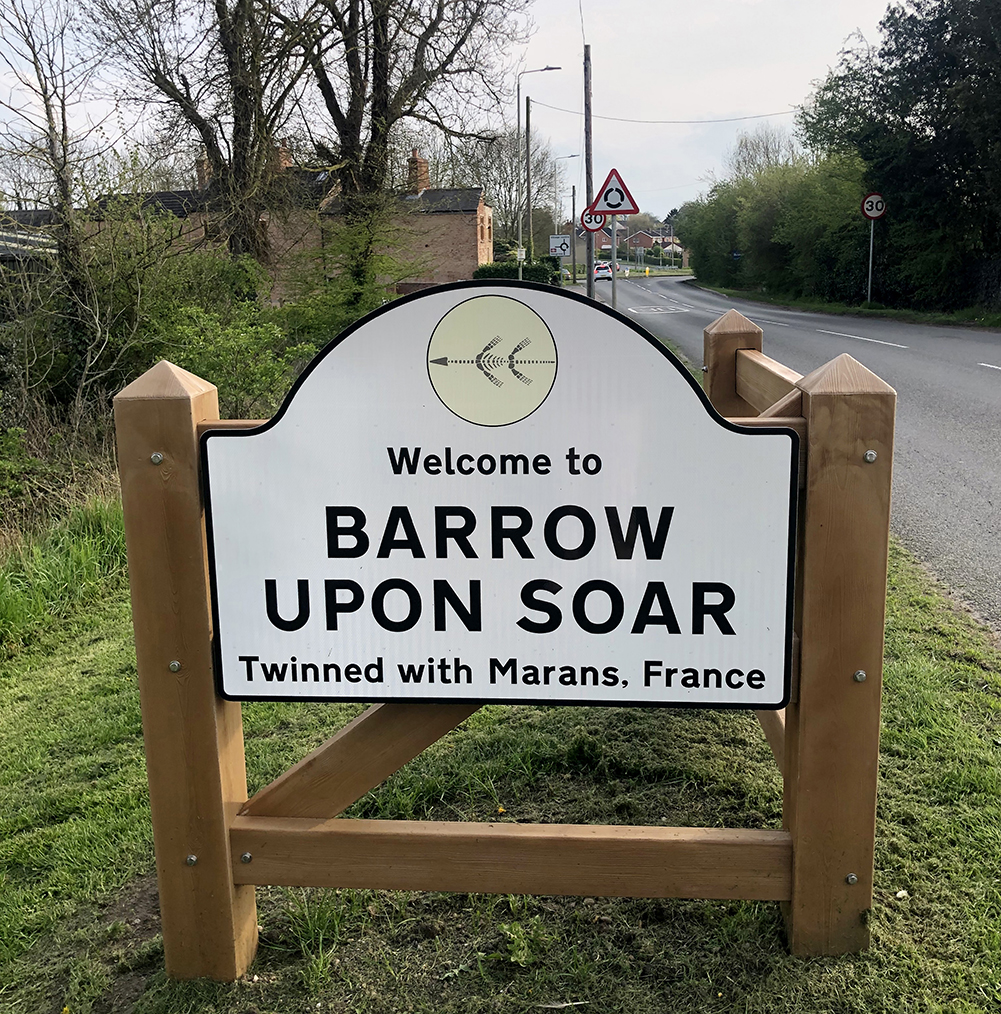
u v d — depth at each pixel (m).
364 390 2.04
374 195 19.23
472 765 3.17
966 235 24.50
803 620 2.04
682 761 3.10
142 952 2.36
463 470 2.06
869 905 2.14
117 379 11.80
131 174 11.37
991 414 10.16
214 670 2.14
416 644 2.13
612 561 2.07
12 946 2.47
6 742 3.86
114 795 3.27
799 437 2.00
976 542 5.69
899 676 3.61
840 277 31.47
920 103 24.48
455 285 1.99
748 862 2.14
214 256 13.88
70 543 6.54
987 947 2.15
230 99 16.92
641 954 2.24
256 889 2.61
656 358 1.99
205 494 2.09
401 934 2.37
